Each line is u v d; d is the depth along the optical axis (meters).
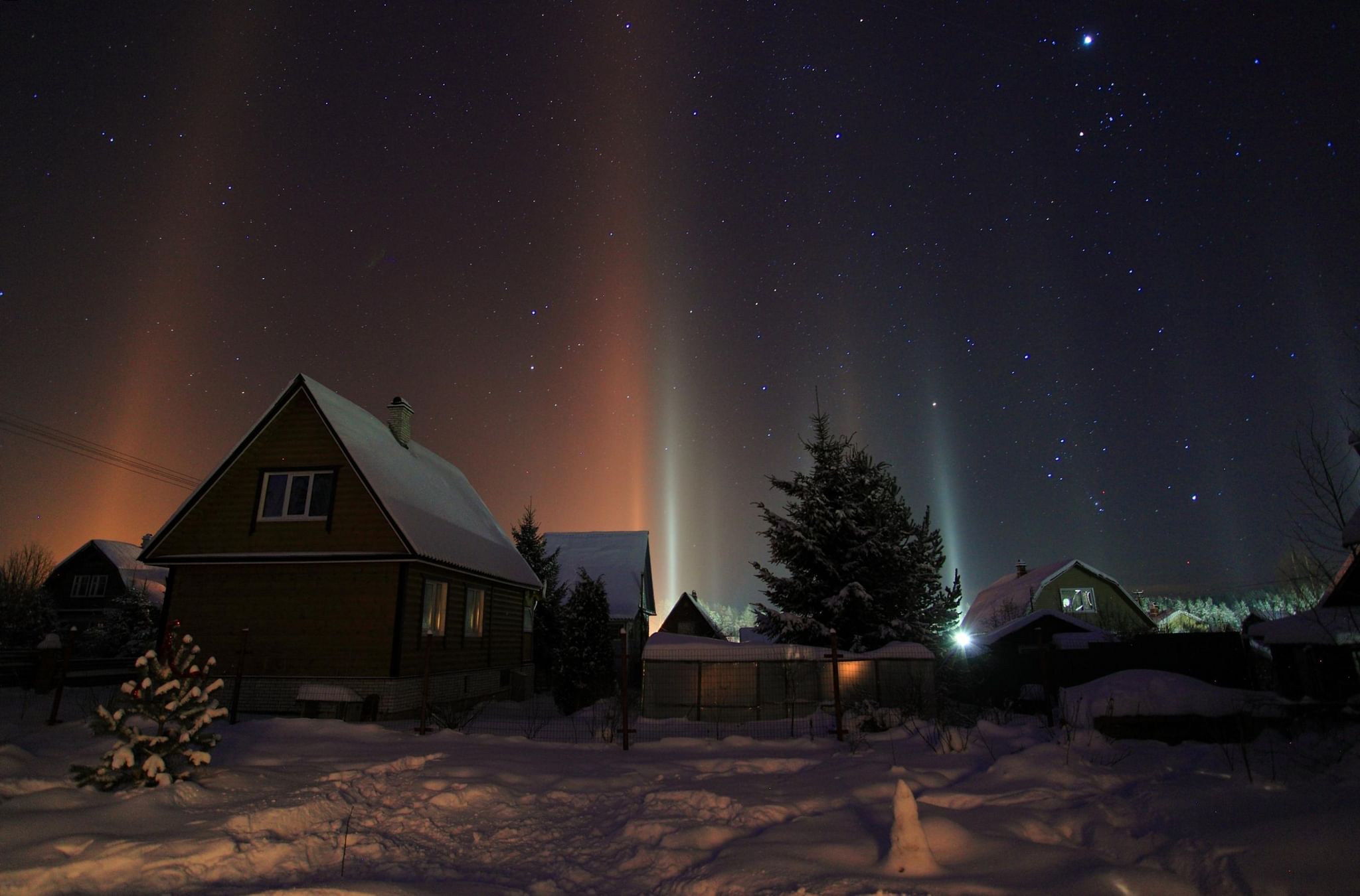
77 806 6.03
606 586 36.75
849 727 12.55
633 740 11.42
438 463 24.33
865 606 17.95
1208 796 5.68
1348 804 5.05
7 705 14.23
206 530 16.61
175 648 7.48
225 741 9.97
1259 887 3.98
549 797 6.95
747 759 8.79
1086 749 8.32
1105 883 4.15
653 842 5.44
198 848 5.14
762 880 4.37
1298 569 11.51
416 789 7.00
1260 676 14.84
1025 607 38.28
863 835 5.18
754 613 19.69
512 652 22.59
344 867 5.14
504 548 23.30
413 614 16.03
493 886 4.75
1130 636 20.72
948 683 19.36
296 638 15.58
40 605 31.23
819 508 19.11
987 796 6.22
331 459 16.80
